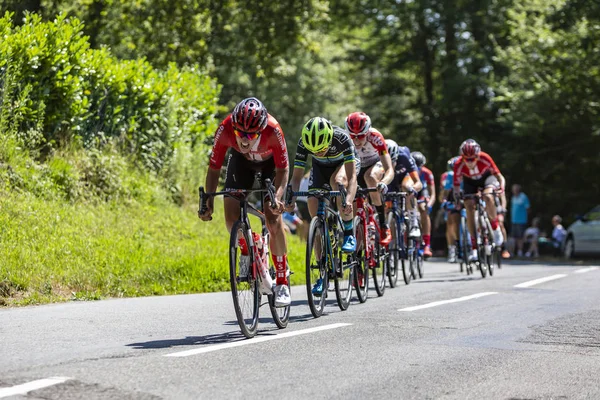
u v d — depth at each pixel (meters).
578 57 40.59
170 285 17.34
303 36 43.53
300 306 14.65
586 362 9.44
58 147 21.62
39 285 15.24
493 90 48.75
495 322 12.39
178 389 7.60
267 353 9.51
